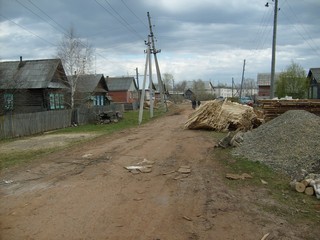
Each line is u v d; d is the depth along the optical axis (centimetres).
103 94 4444
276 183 753
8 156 1209
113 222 543
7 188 741
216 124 1827
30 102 2892
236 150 1098
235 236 492
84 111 2731
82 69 3266
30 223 540
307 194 680
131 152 1159
